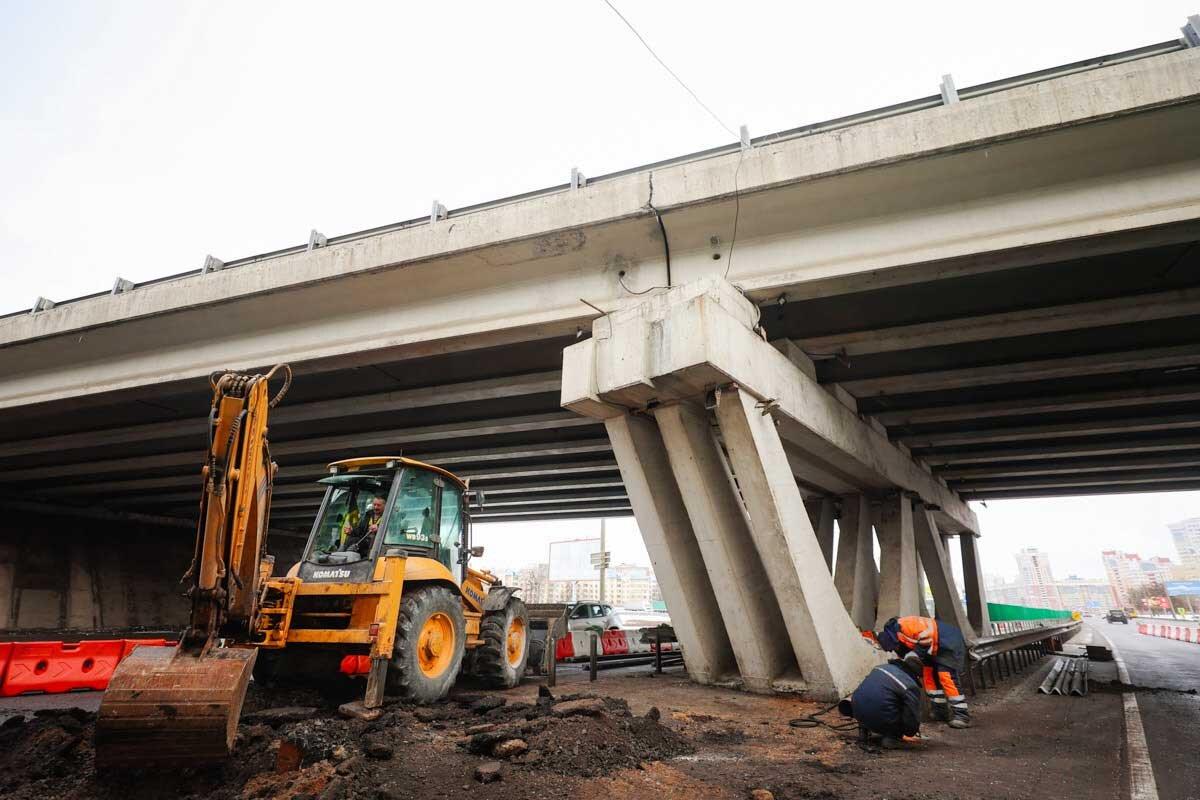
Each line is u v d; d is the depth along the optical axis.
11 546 24.78
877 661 9.28
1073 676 12.67
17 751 4.95
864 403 13.67
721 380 8.18
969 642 11.10
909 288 9.77
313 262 11.70
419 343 11.38
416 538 8.16
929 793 4.66
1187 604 97.12
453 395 13.77
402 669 6.86
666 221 9.79
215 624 4.78
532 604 18.45
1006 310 10.23
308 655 7.68
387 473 8.39
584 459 19.39
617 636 16.03
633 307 9.19
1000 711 8.65
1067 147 7.96
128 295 13.25
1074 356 11.60
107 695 4.24
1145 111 7.38
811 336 11.09
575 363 9.25
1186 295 9.43
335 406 14.53
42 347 14.31
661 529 9.41
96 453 20.11
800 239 9.32
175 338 13.49
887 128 8.43
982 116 7.98
